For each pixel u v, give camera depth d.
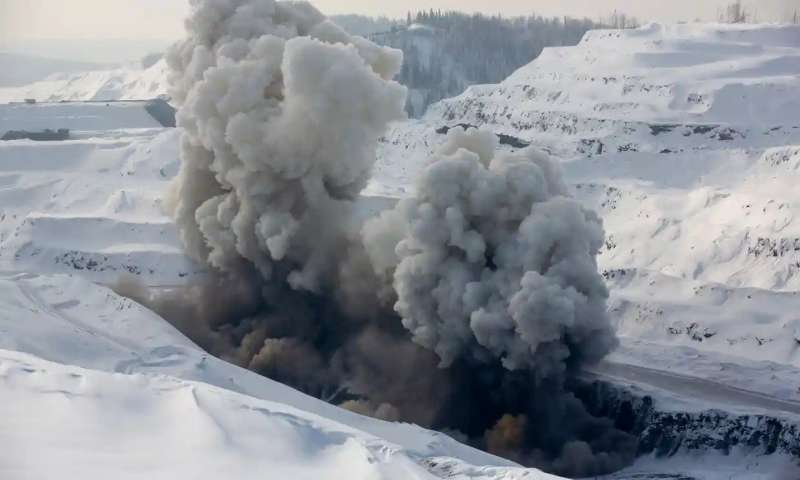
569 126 172.75
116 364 70.38
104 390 44.47
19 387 44.44
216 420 41.25
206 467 36.03
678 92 173.75
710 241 112.56
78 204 143.00
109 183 149.50
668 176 136.88
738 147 152.50
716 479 63.66
